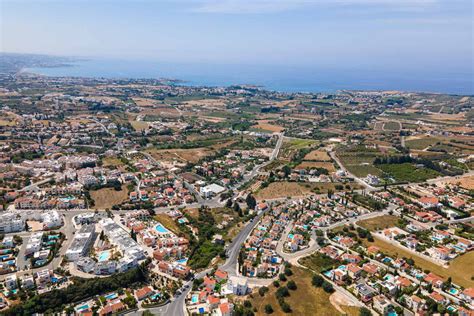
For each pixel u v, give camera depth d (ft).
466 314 643.04
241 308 650.02
